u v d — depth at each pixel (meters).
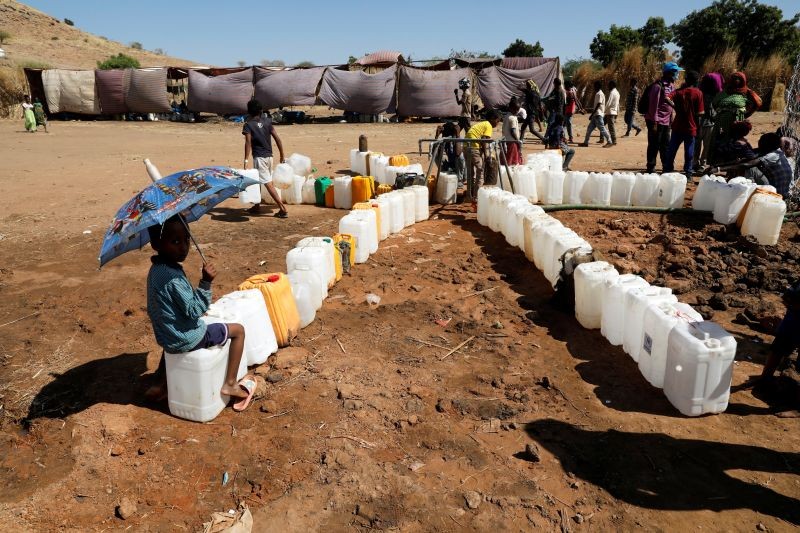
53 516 3.25
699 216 8.84
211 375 3.98
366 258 7.46
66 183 13.01
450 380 4.59
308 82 29.00
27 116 25.88
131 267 7.23
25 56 56.38
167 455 3.72
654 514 3.22
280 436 3.89
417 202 9.27
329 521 3.19
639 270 6.83
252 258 7.55
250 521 3.11
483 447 3.79
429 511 3.25
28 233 8.80
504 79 27.86
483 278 6.88
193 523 3.19
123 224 3.51
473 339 5.30
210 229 8.96
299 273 5.64
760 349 5.01
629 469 3.56
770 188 8.12
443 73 27.66
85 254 7.75
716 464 3.59
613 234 8.28
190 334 3.84
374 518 3.20
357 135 23.00
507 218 8.11
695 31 38.75
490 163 9.72
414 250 7.97
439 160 10.30
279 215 9.78
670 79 11.04
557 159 11.18
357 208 8.05
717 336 3.98
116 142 21.75
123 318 5.76
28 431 4.03
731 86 10.58
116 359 4.95
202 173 3.99
